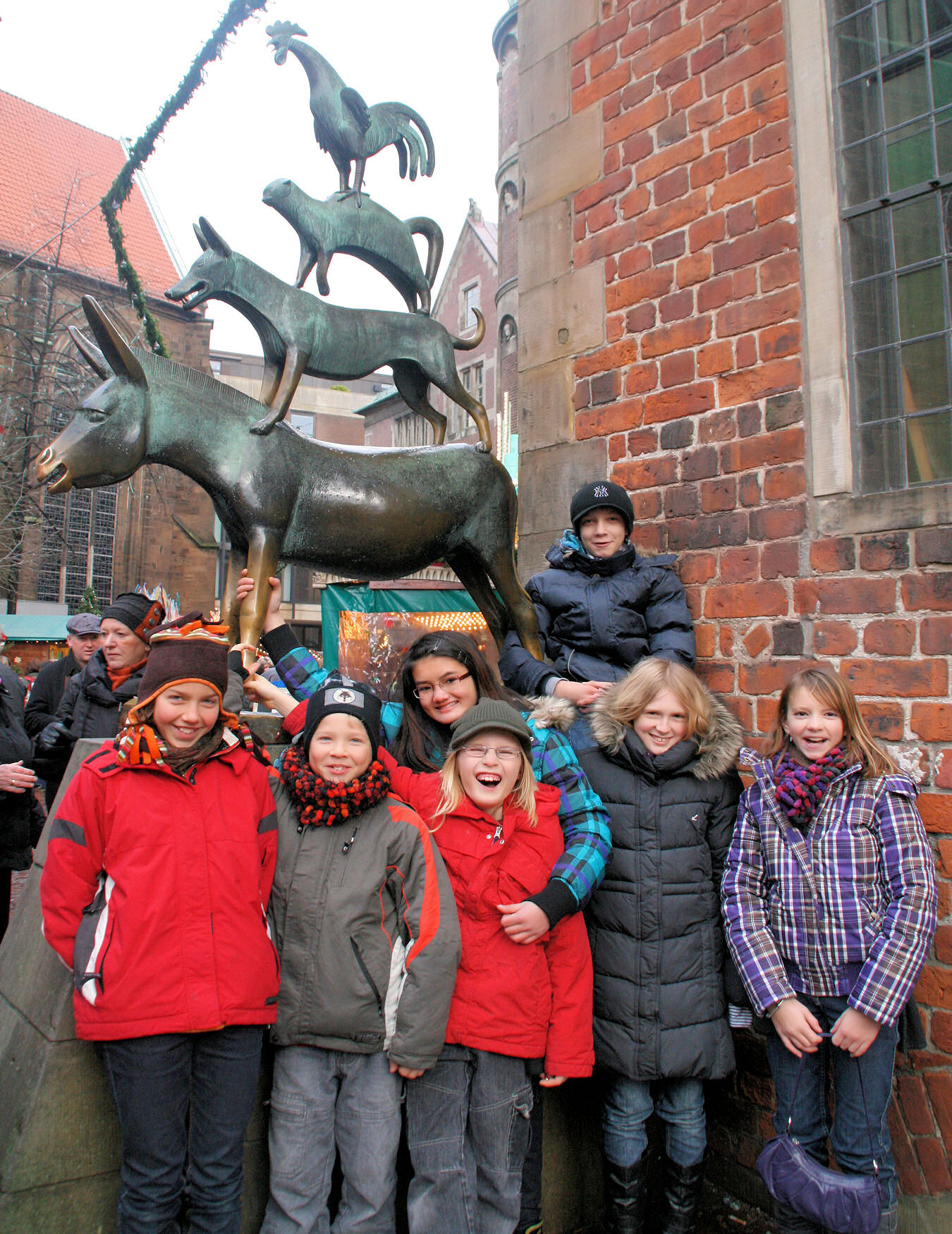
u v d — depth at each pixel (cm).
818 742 189
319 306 226
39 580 2198
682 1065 189
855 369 229
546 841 184
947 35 215
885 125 227
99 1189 158
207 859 153
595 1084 230
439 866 172
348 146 231
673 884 197
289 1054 165
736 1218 231
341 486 227
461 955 172
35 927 178
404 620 683
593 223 297
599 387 292
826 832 184
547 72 317
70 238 1795
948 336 213
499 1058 172
